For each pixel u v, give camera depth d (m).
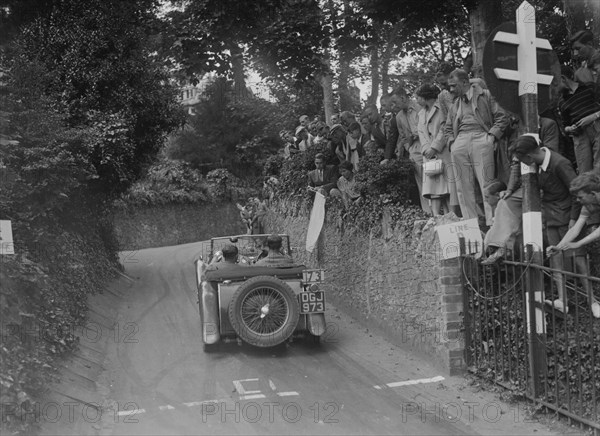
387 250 10.42
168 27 14.63
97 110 15.59
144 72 16.88
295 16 15.03
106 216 18.12
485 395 7.46
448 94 9.88
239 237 12.45
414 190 11.52
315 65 15.91
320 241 15.07
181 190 37.97
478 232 8.20
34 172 10.54
